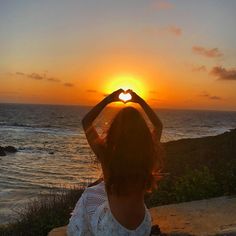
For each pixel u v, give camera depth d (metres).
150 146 3.49
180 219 6.55
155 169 3.59
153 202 8.33
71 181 34.78
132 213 3.59
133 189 3.53
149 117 3.98
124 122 3.49
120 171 3.44
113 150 3.47
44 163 49.47
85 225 3.79
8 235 10.17
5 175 39.06
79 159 53.84
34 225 9.87
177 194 8.28
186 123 184.50
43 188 30.69
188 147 16.98
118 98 3.95
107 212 3.63
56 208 10.66
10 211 21.28
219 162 11.94
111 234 3.57
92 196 3.83
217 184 8.23
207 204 7.33
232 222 6.18
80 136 96.81
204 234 5.75
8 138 85.94
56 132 107.75
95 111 3.87
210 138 18.58
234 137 16.64
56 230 6.65
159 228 5.96
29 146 70.94
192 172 9.07
